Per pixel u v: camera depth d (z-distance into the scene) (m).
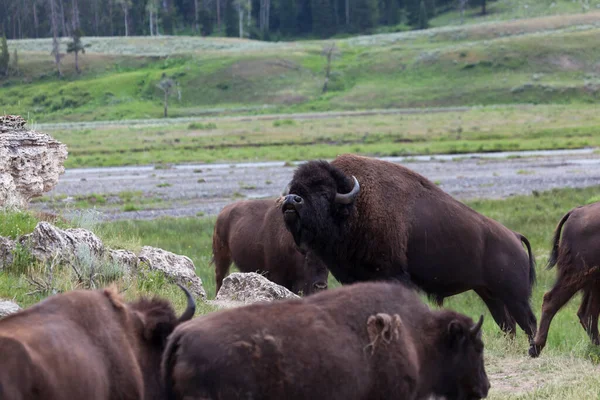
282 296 34.41
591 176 108.50
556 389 25.64
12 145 38.44
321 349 16.39
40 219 36.25
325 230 31.36
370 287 18.55
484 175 112.50
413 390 17.81
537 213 73.44
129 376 15.59
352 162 32.75
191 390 15.36
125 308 16.55
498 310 34.94
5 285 27.03
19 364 12.95
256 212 44.03
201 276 50.62
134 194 98.38
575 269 33.78
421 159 137.00
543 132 182.88
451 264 32.69
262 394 15.68
